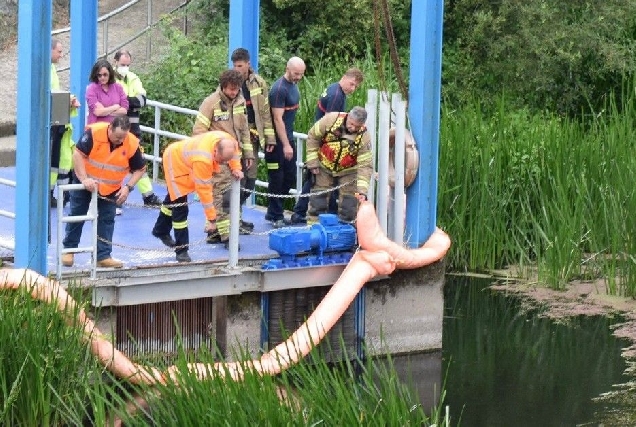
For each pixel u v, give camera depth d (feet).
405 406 29.01
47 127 35.12
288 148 43.60
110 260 36.78
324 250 39.52
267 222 44.86
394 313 41.14
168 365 36.91
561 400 37.22
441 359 41.19
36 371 30.99
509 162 54.24
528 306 47.42
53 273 35.76
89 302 34.63
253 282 38.04
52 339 31.91
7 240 39.42
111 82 43.73
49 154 35.29
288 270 38.45
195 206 46.96
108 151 35.91
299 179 46.75
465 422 35.27
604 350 42.24
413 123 41.27
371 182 40.81
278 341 38.93
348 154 40.45
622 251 48.88
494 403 36.99
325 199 41.52
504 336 43.73
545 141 55.21
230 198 37.86
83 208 36.42
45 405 30.76
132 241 41.01
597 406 36.76
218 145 37.50
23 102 34.78
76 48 49.01
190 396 29.37
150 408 30.04
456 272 52.16
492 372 39.88
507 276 51.42
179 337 32.40
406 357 41.24
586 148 53.88
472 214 52.65
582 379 39.22
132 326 36.94
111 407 29.50
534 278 51.19
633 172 50.37
